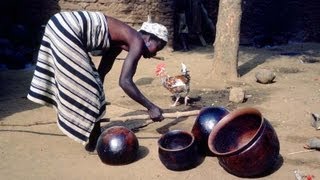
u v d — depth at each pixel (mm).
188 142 4215
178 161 4035
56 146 4801
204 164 4250
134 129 5227
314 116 5375
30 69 8977
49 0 10836
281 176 3971
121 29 4316
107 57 4711
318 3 13930
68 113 4254
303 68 9273
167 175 4035
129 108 6234
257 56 10859
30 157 4492
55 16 4324
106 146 4223
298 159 4359
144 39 4332
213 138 4035
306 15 14094
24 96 6910
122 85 4145
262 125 3822
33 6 11055
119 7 10672
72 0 10656
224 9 7754
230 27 7828
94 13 4391
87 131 4305
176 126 5410
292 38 14148
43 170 4180
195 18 12719
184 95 6316
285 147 4676
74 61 4188
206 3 13539
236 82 7797
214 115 4320
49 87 4461
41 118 5789
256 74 7816
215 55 8047
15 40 10273
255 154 3766
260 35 13891
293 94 6902
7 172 4133
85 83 4246
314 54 11344
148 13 10859
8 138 5020
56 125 5516
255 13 14109
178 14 11828
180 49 11859
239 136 4246
